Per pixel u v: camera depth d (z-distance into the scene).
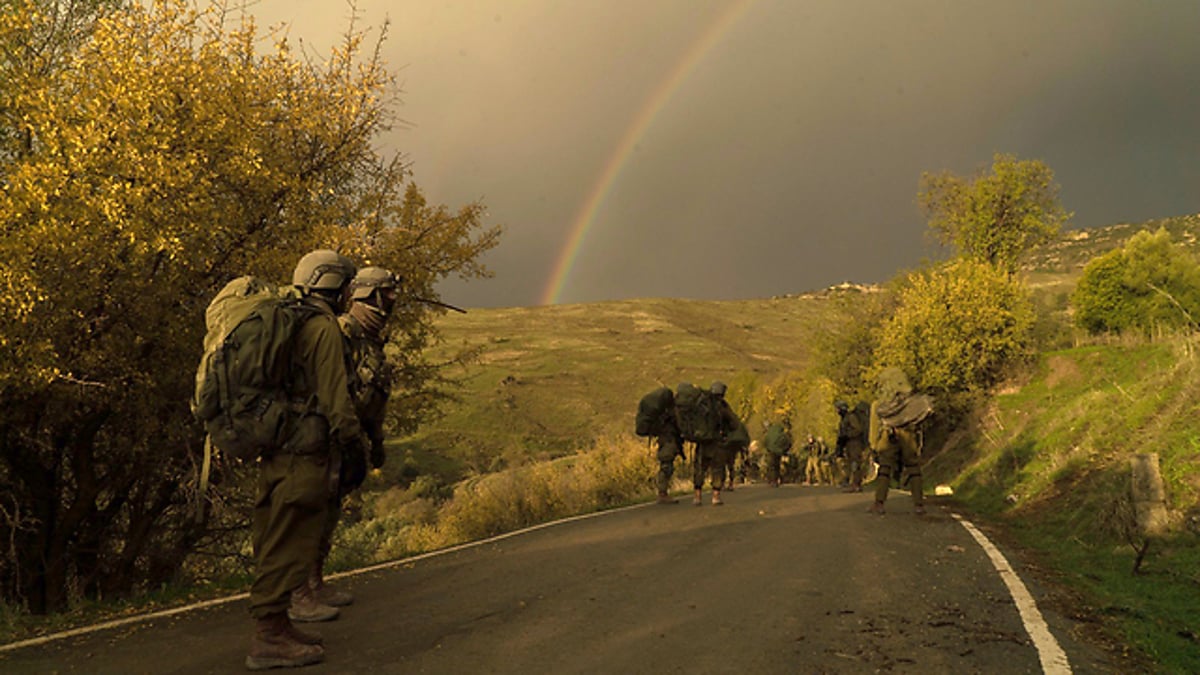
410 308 11.75
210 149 8.14
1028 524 10.05
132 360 8.63
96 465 10.48
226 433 3.66
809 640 4.39
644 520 10.17
